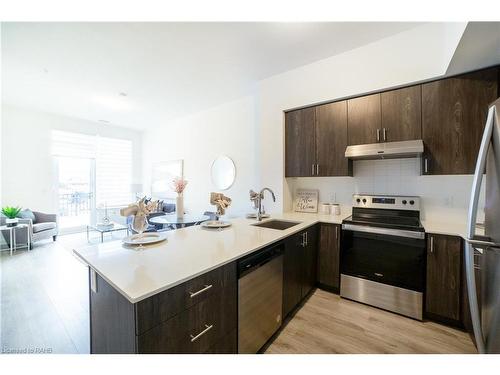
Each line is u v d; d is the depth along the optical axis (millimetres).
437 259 1937
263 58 2646
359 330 1863
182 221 3289
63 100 4195
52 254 3871
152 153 6457
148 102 4309
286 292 1926
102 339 1170
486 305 1130
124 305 945
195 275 1077
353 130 2496
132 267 1143
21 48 2449
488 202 1135
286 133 3027
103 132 6039
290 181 3193
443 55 1979
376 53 2309
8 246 4086
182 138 5438
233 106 4273
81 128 5625
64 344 1717
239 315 1372
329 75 2607
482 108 1897
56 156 5246
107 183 6121
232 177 4324
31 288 2639
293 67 2857
